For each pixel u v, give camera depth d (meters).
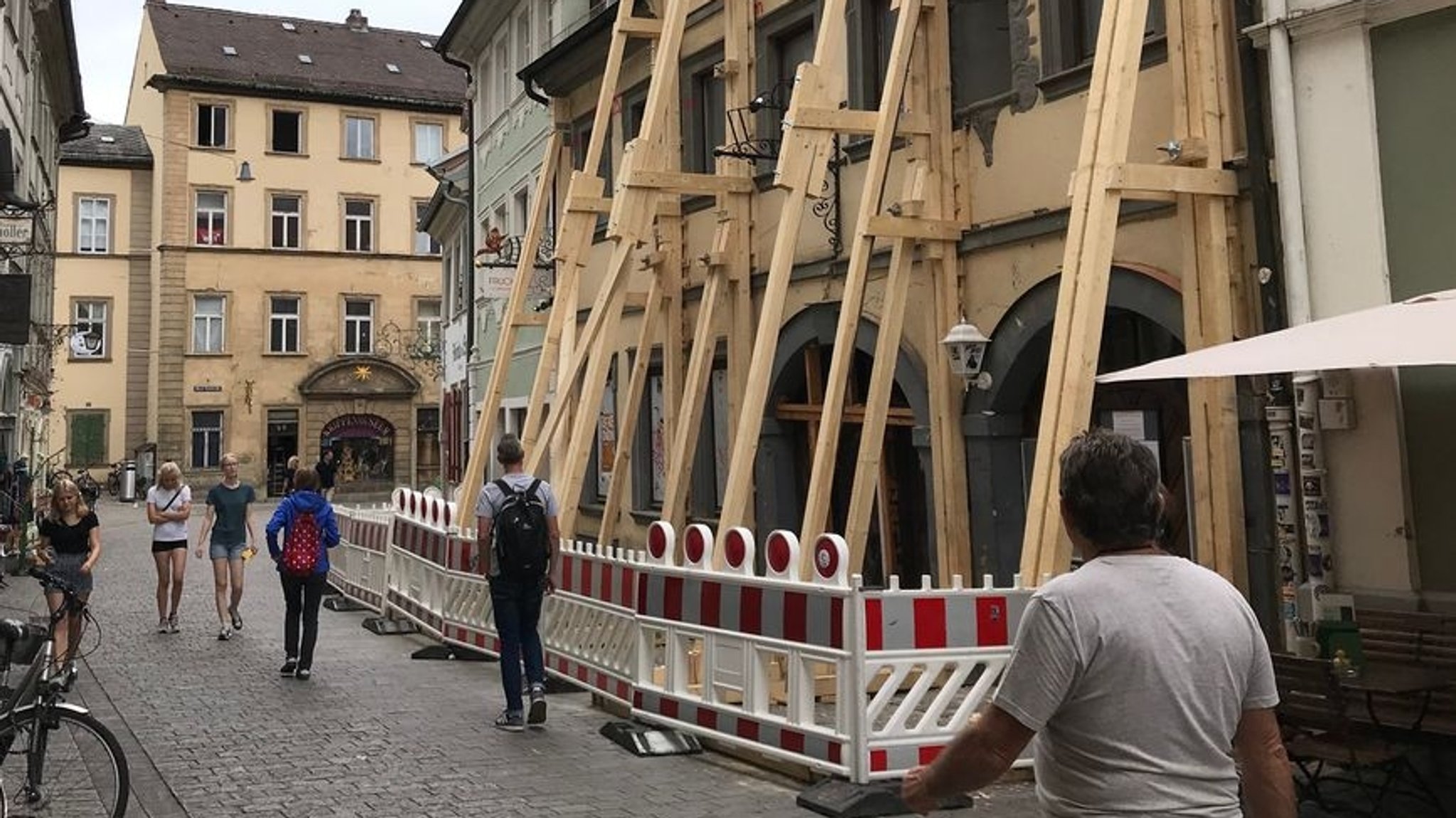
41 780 5.48
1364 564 6.90
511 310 14.39
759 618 6.90
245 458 46.59
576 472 11.21
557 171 18.72
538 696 8.09
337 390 47.66
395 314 49.16
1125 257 8.61
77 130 35.81
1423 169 6.79
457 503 13.63
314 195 48.34
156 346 47.38
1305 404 7.11
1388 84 6.94
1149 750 2.51
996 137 9.84
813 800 6.07
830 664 6.38
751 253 12.98
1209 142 7.76
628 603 8.27
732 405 13.07
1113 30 7.51
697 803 6.25
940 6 10.27
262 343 47.16
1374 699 6.36
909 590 6.30
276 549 10.13
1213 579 2.70
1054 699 2.55
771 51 12.92
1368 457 6.89
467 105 25.97
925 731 6.27
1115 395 9.35
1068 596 2.60
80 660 11.02
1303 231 7.23
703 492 14.30
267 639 12.59
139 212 49.28
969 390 10.09
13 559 18.95
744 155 12.22
